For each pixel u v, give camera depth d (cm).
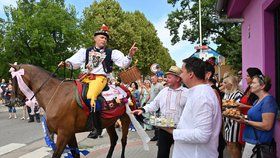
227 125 631
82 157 891
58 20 3062
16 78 684
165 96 570
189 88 372
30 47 3052
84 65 698
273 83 723
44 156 927
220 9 1108
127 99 713
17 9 3131
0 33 3130
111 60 691
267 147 491
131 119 705
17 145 1087
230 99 641
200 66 364
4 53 3058
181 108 555
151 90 1229
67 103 646
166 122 470
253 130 501
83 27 3300
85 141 1130
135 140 1150
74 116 651
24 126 1555
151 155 905
